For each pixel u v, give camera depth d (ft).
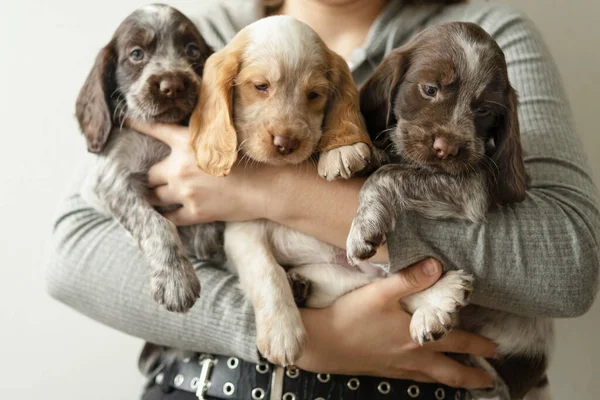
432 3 3.21
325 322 2.60
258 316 2.53
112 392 3.78
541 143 2.75
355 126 2.56
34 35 3.74
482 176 2.52
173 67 2.67
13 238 3.76
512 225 2.51
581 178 2.70
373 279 2.67
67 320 3.77
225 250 2.73
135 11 2.77
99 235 2.87
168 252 2.58
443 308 2.50
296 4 3.32
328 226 2.57
